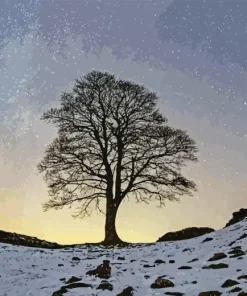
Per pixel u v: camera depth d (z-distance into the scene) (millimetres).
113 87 31156
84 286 13891
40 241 27984
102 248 23891
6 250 20406
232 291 12188
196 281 13789
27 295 13664
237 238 19266
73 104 30516
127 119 30422
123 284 14094
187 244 20984
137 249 21922
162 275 15086
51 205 29078
